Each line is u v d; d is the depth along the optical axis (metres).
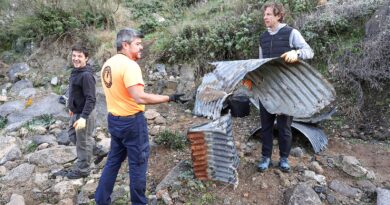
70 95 4.06
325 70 5.69
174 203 3.84
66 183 4.21
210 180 4.05
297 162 4.38
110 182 3.57
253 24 6.33
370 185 3.97
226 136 3.86
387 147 4.62
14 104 6.19
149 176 4.28
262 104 3.96
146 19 7.86
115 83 3.27
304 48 3.55
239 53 6.29
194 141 3.95
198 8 7.82
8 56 7.43
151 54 6.77
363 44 5.63
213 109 3.58
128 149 3.41
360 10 6.04
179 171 4.18
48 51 7.27
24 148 5.13
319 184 4.02
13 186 4.34
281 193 3.90
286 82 3.82
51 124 5.62
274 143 4.78
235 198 3.86
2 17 7.99
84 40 7.30
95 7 7.81
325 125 5.10
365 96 5.27
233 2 7.21
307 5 6.55
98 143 4.98
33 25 7.43
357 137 4.86
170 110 5.73
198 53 6.40
